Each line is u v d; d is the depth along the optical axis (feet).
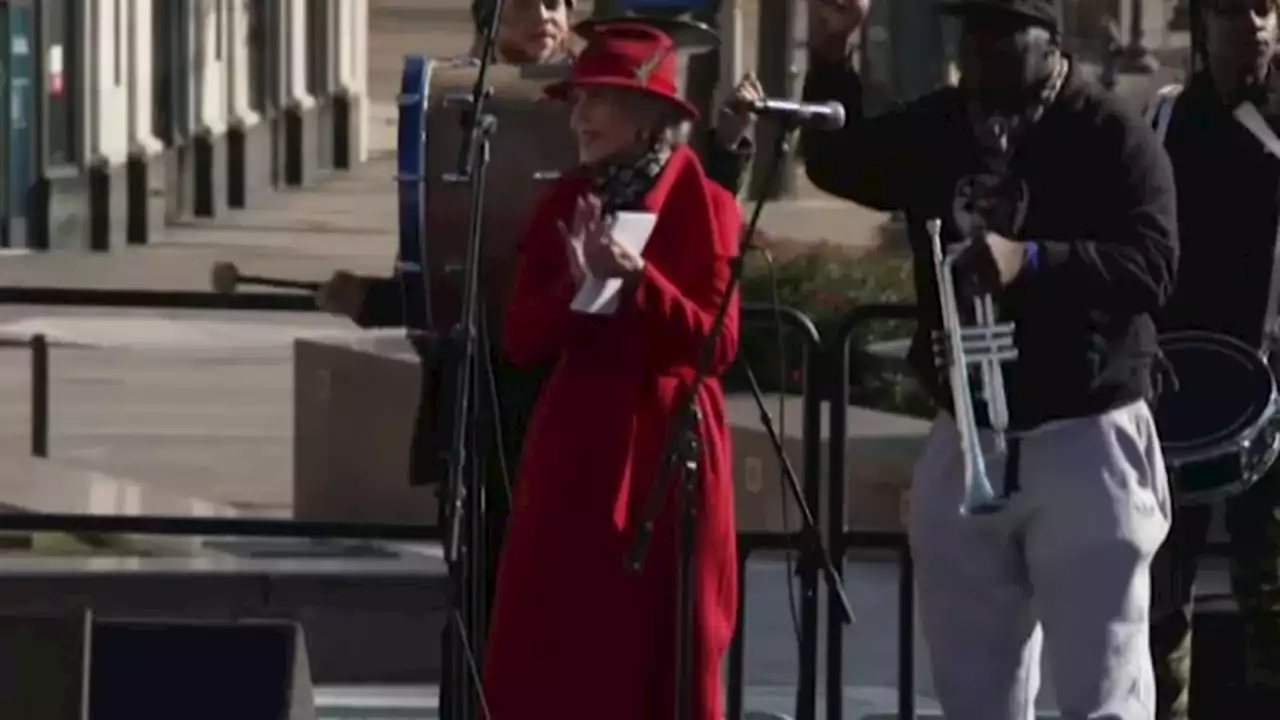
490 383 61.77
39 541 101.30
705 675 58.90
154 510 109.91
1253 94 67.87
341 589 93.25
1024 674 62.69
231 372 165.89
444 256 63.52
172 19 284.61
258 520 75.15
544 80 63.93
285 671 60.54
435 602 93.50
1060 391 59.16
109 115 260.42
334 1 343.46
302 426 119.85
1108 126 59.06
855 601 97.50
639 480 58.80
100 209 258.57
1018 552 61.62
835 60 61.77
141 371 164.35
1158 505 60.23
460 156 60.80
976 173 59.72
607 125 59.00
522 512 59.47
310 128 335.47
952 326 58.54
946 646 62.44
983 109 59.72
